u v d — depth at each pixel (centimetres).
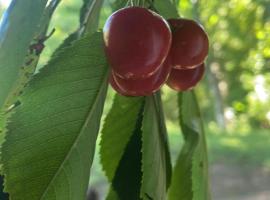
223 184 145
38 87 17
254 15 124
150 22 16
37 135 17
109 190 20
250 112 267
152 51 16
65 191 17
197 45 18
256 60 183
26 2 17
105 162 21
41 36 19
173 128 222
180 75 20
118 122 21
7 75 16
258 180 147
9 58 16
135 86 17
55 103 17
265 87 244
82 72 17
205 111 274
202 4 116
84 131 17
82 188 17
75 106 17
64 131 17
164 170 19
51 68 17
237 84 240
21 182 17
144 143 18
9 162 16
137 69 16
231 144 189
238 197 135
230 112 275
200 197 23
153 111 19
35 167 17
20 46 16
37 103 17
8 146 16
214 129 235
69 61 17
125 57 16
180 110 23
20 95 16
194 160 22
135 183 20
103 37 16
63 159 17
